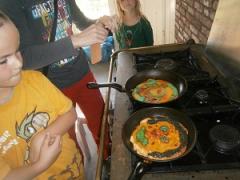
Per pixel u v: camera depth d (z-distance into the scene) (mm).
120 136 895
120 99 1077
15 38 604
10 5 948
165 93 1054
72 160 910
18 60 627
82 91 1424
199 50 1385
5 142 739
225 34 1200
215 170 735
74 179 911
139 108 983
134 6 1848
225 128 819
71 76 1318
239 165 730
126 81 1137
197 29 1749
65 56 1001
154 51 1433
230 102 956
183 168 740
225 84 1088
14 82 651
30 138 769
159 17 2859
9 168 654
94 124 1566
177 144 823
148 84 1122
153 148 815
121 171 771
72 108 869
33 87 785
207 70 1199
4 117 727
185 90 990
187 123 863
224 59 1188
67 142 911
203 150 792
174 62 1248
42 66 1000
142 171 718
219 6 1276
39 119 785
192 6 1786
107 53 3012
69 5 1300
